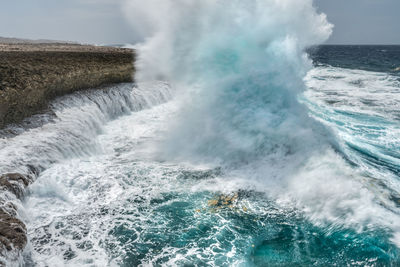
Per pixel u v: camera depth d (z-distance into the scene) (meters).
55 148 7.52
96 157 8.37
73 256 4.71
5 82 9.42
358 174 6.55
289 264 4.58
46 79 10.59
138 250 4.89
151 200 6.29
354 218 5.23
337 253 4.70
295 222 5.54
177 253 4.84
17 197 5.61
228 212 5.89
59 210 5.84
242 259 4.70
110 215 5.78
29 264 4.45
